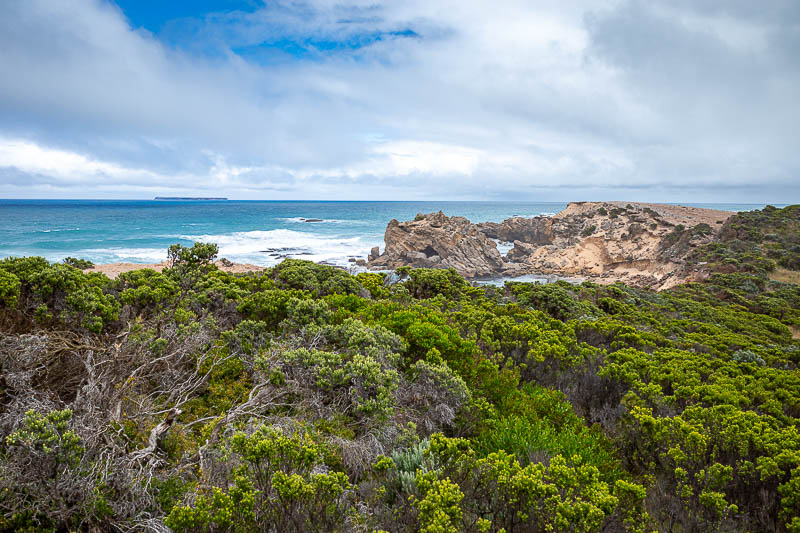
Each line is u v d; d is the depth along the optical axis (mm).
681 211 81125
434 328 8000
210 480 3668
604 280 52812
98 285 7992
